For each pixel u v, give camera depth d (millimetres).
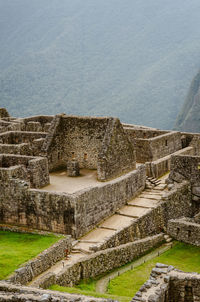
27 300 17781
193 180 46406
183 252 35188
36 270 26562
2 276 24281
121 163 47188
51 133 48781
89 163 49219
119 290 26641
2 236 33000
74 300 17609
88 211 35219
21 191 34906
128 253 32781
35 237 32469
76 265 27828
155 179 48938
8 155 41656
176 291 21484
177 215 44469
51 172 48531
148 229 39094
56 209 33844
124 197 41781
